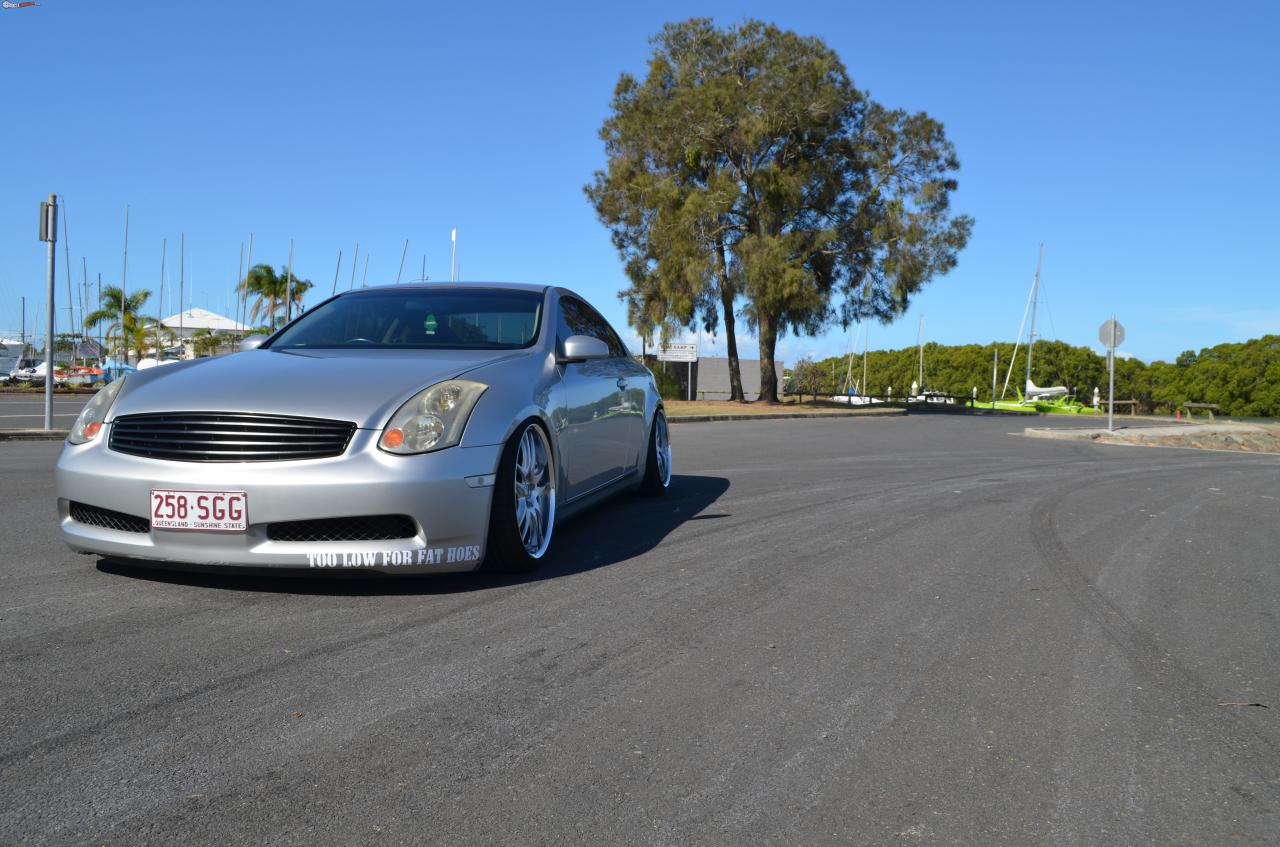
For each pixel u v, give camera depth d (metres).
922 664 2.87
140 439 3.47
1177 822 1.90
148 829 1.78
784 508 5.89
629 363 5.87
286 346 4.52
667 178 30.98
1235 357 83.69
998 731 2.36
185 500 3.34
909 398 45.84
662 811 1.90
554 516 4.19
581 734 2.27
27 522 4.86
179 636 2.96
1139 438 18.23
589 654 2.88
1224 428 25.61
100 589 3.48
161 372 3.89
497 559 3.80
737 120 29.92
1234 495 7.52
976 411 38.44
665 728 2.32
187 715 2.32
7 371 53.38
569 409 4.41
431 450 3.45
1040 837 1.83
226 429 3.39
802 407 32.28
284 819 1.83
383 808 1.88
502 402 3.76
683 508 5.84
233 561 3.35
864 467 8.91
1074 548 4.85
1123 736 2.34
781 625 3.25
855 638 3.12
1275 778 2.12
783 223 30.59
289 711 2.37
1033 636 3.21
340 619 3.19
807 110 29.53
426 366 3.88
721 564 4.18
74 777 1.98
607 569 4.04
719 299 32.88
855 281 31.66
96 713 2.33
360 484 3.31
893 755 2.20
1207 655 3.04
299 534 3.37
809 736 2.30
